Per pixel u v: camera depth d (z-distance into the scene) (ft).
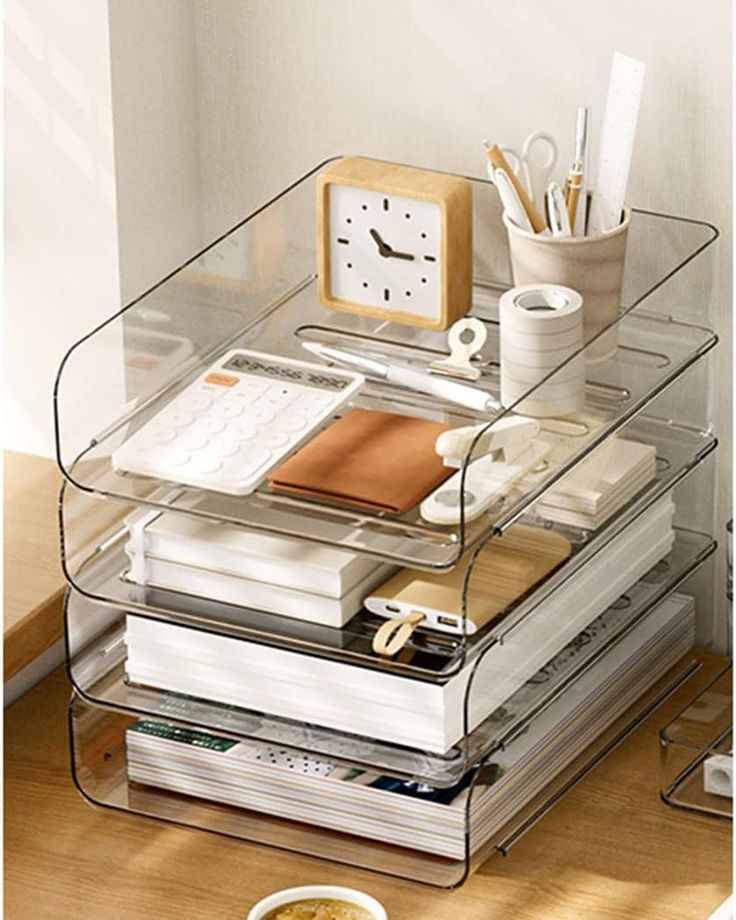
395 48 7.89
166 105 8.16
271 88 8.18
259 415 7.11
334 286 7.77
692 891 6.85
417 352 7.70
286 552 6.92
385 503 6.67
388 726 6.82
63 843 7.16
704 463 7.89
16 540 8.00
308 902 6.62
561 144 7.74
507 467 6.68
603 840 7.11
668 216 7.64
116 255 8.09
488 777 6.91
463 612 6.56
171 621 7.05
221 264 7.51
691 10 7.34
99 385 7.09
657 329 7.51
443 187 7.45
